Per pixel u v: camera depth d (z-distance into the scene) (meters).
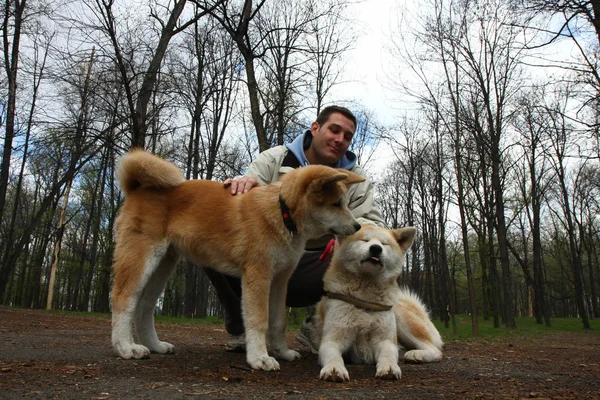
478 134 16.56
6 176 16.34
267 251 3.37
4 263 23.41
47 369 2.84
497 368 3.89
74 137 11.46
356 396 2.32
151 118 14.77
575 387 2.85
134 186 3.74
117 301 3.47
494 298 19.73
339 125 4.74
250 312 3.28
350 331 3.63
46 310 16.16
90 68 12.32
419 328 4.45
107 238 22.39
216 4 11.38
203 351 4.32
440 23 13.63
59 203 31.97
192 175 20.89
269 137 15.77
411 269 35.50
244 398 2.18
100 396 2.10
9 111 16.27
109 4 9.98
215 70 19.56
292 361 3.77
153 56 11.52
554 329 20.36
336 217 3.60
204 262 3.65
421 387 2.68
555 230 36.84
